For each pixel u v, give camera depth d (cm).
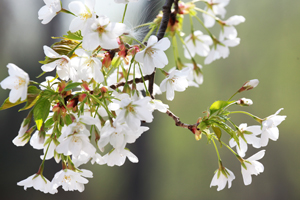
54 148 126
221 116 129
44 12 125
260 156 131
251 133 131
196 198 394
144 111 123
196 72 145
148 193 388
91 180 363
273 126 131
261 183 418
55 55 123
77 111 125
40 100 123
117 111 126
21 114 335
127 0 123
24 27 349
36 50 350
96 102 125
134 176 385
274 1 481
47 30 348
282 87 455
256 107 454
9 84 122
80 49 124
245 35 480
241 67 468
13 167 331
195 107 442
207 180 401
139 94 128
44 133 124
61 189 343
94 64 124
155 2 136
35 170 333
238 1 487
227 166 409
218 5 149
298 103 441
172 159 408
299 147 425
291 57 462
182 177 401
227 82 461
